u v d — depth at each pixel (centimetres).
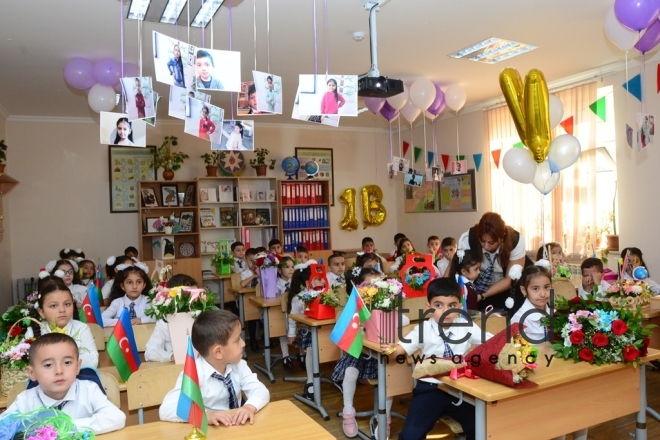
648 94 493
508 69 419
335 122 294
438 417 238
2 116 640
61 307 260
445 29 413
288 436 163
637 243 512
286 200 786
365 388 412
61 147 696
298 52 458
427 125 792
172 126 743
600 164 568
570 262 569
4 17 360
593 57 501
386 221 875
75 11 352
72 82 448
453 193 743
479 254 348
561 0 362
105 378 205
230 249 735
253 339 550
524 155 431
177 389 184
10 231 668
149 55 452
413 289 403
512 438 205
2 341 238
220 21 380
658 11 325
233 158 757
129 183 725
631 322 230
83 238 704
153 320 349
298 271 430
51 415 134
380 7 362
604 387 230
